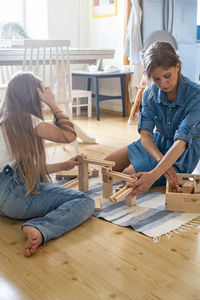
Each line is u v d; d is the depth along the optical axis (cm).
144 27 455
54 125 174
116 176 196
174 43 429
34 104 165
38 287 126
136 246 154
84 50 293
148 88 208
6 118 161
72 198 171
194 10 461
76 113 511
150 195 210
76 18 523
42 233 151
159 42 184
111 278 131
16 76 166
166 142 223
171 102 205
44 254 147
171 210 188
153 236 162
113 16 494
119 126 422
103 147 324
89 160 208
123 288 125
